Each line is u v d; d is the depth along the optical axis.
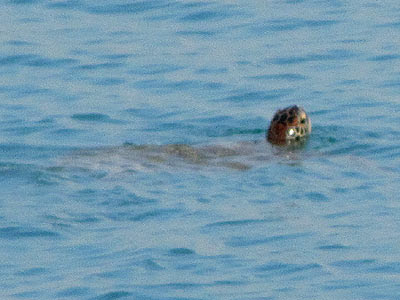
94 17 76.00
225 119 57.50
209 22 74.06
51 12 77.25
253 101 59.94
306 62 65.44
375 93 59.75
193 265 38.25
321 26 72.12
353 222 41.97
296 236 40.72
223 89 61.69
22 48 69.38
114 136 55.19
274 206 43.94
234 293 36.06
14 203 44.50
